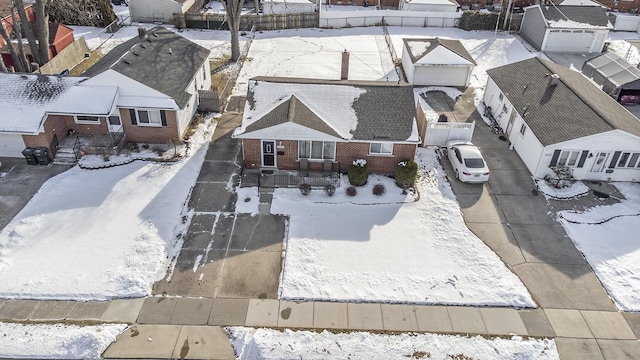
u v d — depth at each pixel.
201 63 30.34
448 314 17.66
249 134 23.28
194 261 19.59
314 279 18.89
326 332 16.84
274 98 25.12
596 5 44.31
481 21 44.84
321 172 24.67
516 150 27.06
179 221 21.62
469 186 24.30
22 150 24.94
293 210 22.39
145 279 18.64
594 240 21.09
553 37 40.47
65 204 22.19
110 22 43.50
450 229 21.52
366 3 51.00
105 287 18.27
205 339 16.52
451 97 33.06
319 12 44.22
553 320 17.52
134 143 26.80
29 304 17.61
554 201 23.39
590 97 26.80
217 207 22.47
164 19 44.84
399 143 23.80
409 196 23.45
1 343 16.17
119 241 20.33
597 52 41.12
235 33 36.84
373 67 37.38
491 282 18.94
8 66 35.00
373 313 17.64
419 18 45.44
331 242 20.69
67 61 35.56
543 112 25.75
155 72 27.03
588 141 23.39
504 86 29.30
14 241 20.12
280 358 15.95
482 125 29.72
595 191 24.08
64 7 41.53
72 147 25.45
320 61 38.09
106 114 24.41
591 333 17.08
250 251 20.16
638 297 18.41
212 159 25.83
